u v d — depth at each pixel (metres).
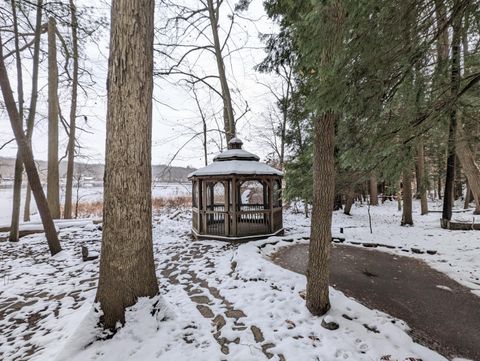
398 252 6.25
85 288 4.08
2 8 6.37
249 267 4.79
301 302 3.38
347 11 2.25
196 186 8.59
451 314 3.32
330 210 3.02
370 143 3.48
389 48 2.49
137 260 2.72
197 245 7.00
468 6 2.31
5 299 3.72
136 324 2.57
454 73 3.10
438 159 8.60
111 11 2.70
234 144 8.80
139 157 2.75
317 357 2.32
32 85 7.25
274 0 5.58
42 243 7.26
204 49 11.17
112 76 2.67
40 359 2.27
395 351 2.39
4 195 18.19
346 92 2.60
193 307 3.36
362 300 3.75
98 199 17.88
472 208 13.98
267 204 8.96
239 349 2.47
